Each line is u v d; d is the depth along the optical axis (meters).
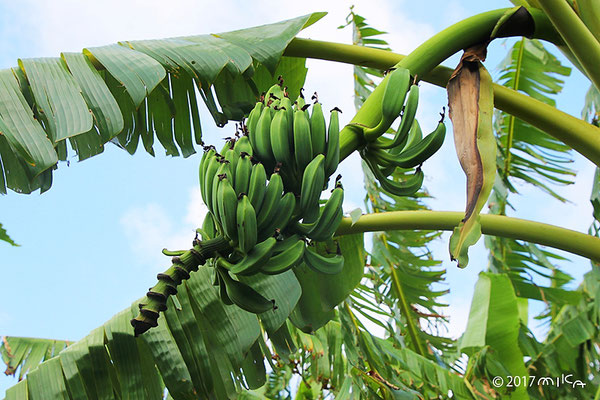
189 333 2.21
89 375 2.08
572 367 3.66
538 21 2.30
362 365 3.04
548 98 4.04
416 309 3.98
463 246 1.82
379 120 2.00
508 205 3.90
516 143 3.96
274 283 2.51
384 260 3.95
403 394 3.01
